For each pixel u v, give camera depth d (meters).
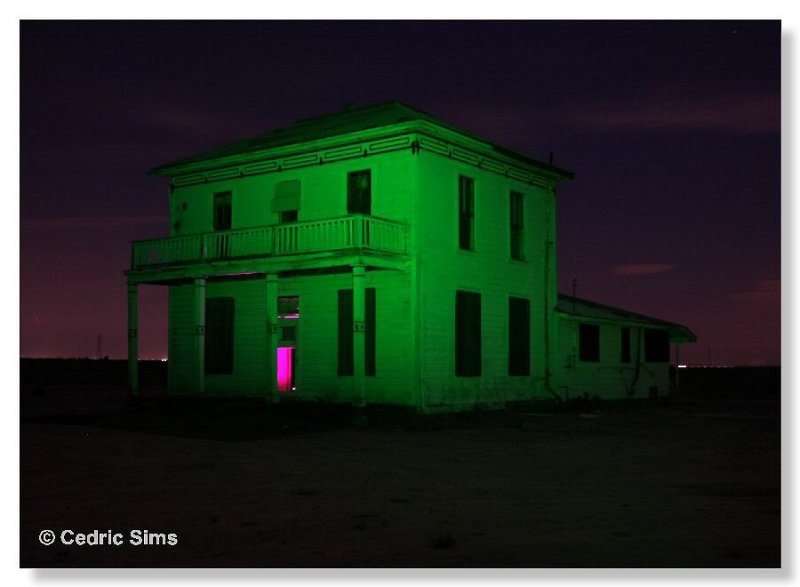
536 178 28.52
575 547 8.48
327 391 24.56
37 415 24.45
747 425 23.30
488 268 25.89
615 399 32.12
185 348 27.95
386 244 22.72
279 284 25.92
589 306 33.41
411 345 23.00
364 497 11.28
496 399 25.78
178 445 16.92
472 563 7.87
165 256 26.28
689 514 10.16
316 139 24.83
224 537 8.96
